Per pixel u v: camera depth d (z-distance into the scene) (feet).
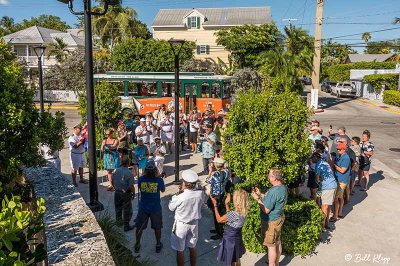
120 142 34.78
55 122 20.80
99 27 150.51
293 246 22.57
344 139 27.50
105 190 34.12
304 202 25.22
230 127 23.39
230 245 18.75
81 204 17.13
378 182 39.14
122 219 25.35
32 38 156.15
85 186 34.88
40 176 21.83
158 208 22.17
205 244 23.95
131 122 46.44
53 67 122.01
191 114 52.65
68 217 15.52
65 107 114.93
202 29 153.99
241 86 100.58
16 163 18.03
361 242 24.71
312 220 23.18
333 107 118.42
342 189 27.58
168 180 37.70
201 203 19.81
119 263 17.81
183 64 127.13
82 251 12.48
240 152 23.17
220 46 153.17
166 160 46.96
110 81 78.69
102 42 154.51
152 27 156.97
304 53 102.37
